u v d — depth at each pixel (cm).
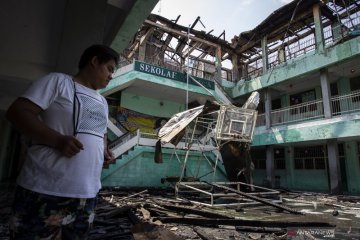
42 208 135
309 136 1329
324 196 1088
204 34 1800
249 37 1816
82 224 153
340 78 1469
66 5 389
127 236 387
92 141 155
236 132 1029
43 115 145
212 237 398
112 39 464
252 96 1113
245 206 737
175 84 1603
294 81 1533
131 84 1573
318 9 1409
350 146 1419
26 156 146
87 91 161
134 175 1294
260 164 1923
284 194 1124
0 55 603
